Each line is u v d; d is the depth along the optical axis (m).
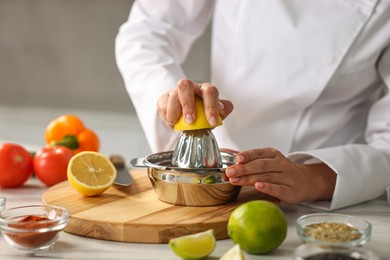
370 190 1.21
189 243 0.89
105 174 1.19
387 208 1.21
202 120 1.08
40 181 1.40
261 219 0.91
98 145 1.55
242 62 1.45
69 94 3.06
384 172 1.22
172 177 1.09
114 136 2.87
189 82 1.09
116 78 2.98
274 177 1.12
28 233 0.91
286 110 1.43
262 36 1.42
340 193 1.16
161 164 1.22
